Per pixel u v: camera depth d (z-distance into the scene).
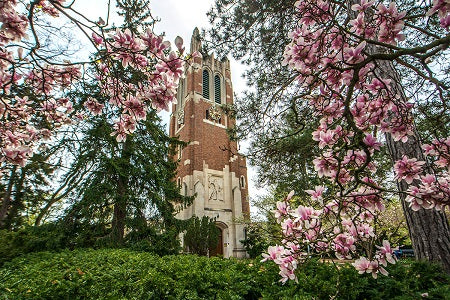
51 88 3.15
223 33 6.54
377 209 2.18
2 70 2.71
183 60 2.18
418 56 1.84
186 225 13.52
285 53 2.01
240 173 25.81
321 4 2.04
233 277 4.84
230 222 22.19
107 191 11.20
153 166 12.79
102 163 11.56
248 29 6.26
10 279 4.99
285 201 2.23
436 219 3.95
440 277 3.50
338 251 2.05
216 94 29.14
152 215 12.70
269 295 4.06
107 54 2.26
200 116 25.78
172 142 15.27
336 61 1.99
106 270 5.20
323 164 2.20
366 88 2.21
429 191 1.73
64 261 6.34
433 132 2.15
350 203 2.21
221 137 26.36
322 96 2.30
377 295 3.72
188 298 3.99
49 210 14.44
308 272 4.46
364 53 1.80
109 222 11.94
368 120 2.20
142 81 2.55
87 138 11.20
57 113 3.64
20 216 12.13
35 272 5.26
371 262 1.78
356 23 1.88
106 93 3.02
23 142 3.21
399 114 2.18
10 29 1.99
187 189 22.45
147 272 4.77
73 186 11.63
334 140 2.20
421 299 3.20
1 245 8.92
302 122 2.60
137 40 2.22
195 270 4.82
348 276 3.96
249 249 19.98
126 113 2.83
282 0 5.21
